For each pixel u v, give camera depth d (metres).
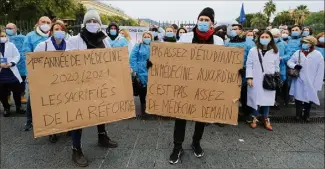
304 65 5.37
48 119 3.22
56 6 20.20
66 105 3.29
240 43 5.32
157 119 5.46
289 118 5.74
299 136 4.72
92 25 3.46
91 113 3.41
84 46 3.55
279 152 4.06
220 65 3.35
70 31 9.08
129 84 3.55
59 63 3.22
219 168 3.53
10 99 6.43
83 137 4.46
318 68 5.32
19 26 10.04
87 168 3.47
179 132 3.58
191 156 3.83
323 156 3.96
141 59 5.48
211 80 3.39
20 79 5.48
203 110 3.46
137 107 6.40
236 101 3.38
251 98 4.94
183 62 3.40
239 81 3.35
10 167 3.49
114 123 5.18
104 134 4.06
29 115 4.66
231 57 3.33
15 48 5.39
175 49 3.40
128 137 4.50
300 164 3.71
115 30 5.69
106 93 3.45
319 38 6.57
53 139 4.25
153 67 3.47
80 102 3.35
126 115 3.58
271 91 4.86
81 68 3.32
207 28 3.35
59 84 3.24
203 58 3.37
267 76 4.80
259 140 4.49
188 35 3.55
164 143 4.27
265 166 3.62
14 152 3.91
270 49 4.84
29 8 20.28
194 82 3.42
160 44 3.42
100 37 3.65
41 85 3.16
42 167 3.49
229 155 3.91
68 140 4.34
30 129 4.75
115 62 3.47
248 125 5.21
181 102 3.48
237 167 3.57
